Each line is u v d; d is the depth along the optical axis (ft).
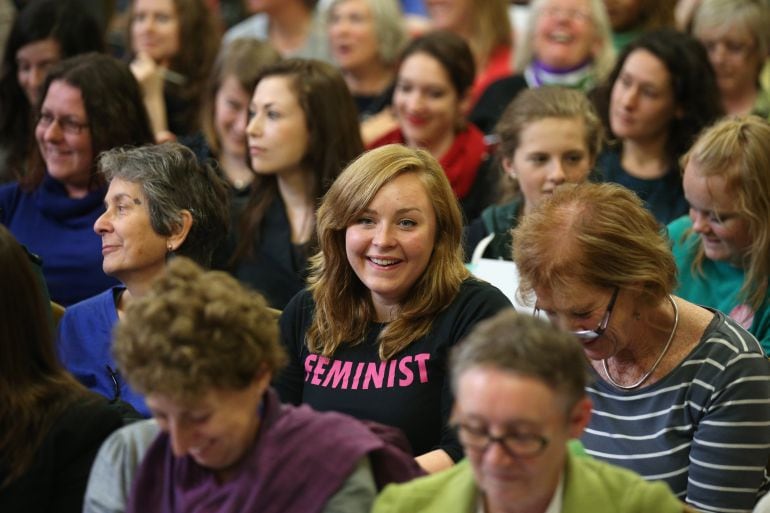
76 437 21.06
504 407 15.99
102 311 28.63
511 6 61.41
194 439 17.90
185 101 48.32
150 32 49.44
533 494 16.65
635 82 37.40
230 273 36.70
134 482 19.89
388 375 24.68
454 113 42.75
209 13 51.11
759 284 28.07
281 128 36.35
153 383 17.22
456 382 16.66
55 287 34.99
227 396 17.75
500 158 36.65
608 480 18.34
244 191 40.24
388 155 25.07
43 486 20.86
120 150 29.01
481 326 16.97
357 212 24.68
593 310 22.11
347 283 25.55
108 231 27.94
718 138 27.71
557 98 34.45
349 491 19.03
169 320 17.38
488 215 35.27
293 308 26.63
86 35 43.93
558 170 33.91
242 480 19.02
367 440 19.48
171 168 28.12
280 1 57.26
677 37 37.76
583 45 47.01
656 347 23.54
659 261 22.17
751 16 44.45
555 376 16.20
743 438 22.91
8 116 42.98
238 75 43.50
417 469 20.30
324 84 37.04
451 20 53.31
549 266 22.07
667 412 23.43
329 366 25.44
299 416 19.62
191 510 19.34
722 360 23.15
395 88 45.50
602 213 22.07
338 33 52.39
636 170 38.11
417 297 25.00
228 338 17.51
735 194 27.43
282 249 36.37
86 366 28.27
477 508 18.35
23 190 36.73
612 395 24.03
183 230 28.09
